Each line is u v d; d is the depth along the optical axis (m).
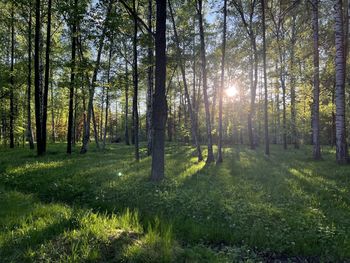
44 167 14.69
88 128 23.67
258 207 7.52
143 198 8.56
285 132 28.41
